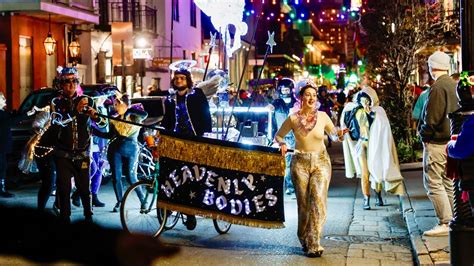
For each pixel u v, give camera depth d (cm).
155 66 3072
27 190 1585
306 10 6381
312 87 926
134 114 1223
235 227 1116
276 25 5644
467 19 790
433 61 950
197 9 4209
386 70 2333
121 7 3166
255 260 888
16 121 1500
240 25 1423
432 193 961
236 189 950
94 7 2812
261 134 1427
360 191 1531
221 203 955
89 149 1033
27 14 2448
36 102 1830
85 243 880
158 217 1010
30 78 2530
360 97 1268
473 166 675
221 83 1219
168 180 970
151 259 868
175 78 1037
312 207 906
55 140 1020
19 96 2452
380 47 2692
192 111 1030
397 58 2262
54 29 2677
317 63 8981
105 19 3106
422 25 2273
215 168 955
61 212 1010
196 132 1031
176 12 3775
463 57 795
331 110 3142
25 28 2484
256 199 945
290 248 962
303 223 920
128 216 1002
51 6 2416
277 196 942
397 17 2325
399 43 2262
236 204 951
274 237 1038
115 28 2684
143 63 2656
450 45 2358
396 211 1267
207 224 1138
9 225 988
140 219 1013
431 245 896
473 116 665
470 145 661
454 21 2288
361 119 1267
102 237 912
